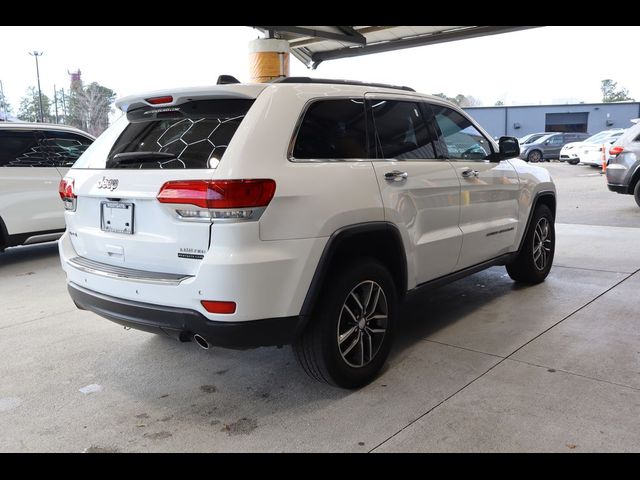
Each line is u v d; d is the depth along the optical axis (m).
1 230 7.02
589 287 5.41
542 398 3.16
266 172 2.82
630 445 2.68
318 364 3.19
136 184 3.02
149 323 3.03
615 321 4.40
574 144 25.20
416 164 3.78
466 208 4.28
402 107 3.88
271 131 2.95
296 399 3.29
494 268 6.39
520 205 5.08
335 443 2.79
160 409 3.22
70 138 7.83
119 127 3.60
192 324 2.86
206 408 3.22
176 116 3.26
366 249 3.51
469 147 4.52
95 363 3.92
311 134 3.16
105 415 3.16
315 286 3.01
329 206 3.06
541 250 5.57
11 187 7.07
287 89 3.17
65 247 3.68
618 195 13.16
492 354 3.83
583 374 3.45
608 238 7.95
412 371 3.60
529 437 2.77
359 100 3.54
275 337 2.92
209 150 2.90
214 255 2.74
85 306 3.48
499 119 40.88
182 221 2.83
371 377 3.46
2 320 4.96
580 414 2.97
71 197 3.54
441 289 5.55
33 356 4.07
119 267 3.23
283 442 2.82
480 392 3.26
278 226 2.84
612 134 23.64
